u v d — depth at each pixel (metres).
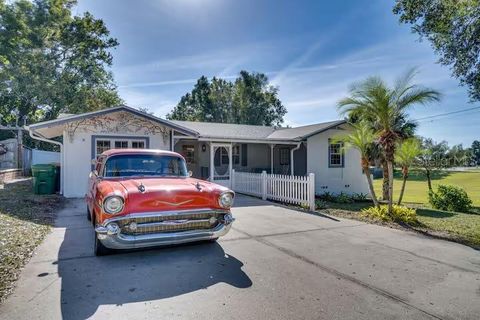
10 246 5.14
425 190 19.86
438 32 8.27
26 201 9.73
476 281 3.97
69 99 29.11
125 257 4.77
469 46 7.63
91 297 3.38
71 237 5.89
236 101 47.22
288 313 3.06
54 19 27.73
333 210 9.90
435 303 3.33
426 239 6.22
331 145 16.06
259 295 3.47
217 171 17.66
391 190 8.48
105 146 11.78
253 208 9.84
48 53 28.42
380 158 12.68
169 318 2.95
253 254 5.00
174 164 6.41
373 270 4.33
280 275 4.10
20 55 25.95
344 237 6.27
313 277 4.04
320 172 15.74
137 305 3.20
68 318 2.92
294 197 10.50
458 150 38.12
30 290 3.54
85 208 9.14
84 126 11.48
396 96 8.52
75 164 11.34
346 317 3.00
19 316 2.94
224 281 3.88
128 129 12.11
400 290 3.66
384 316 3.03
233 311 3.09
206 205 4.88
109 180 5.53
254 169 18.77
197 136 13.30
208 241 5.61
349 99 8.86
